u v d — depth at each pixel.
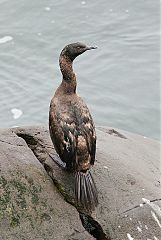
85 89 21.50
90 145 11.23
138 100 20.94
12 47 23.64
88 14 25.36
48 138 12.60
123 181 12.23
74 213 11.37
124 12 25.52
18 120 20.23
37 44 23.81
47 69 22.53
